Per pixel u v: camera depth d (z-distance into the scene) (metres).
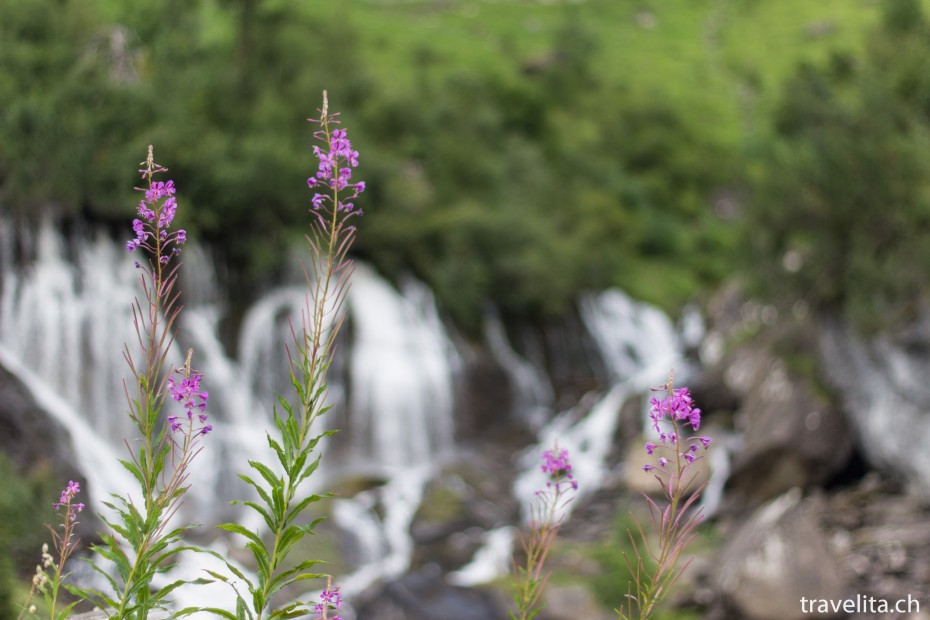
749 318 29.02
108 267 21.27
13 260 19.55
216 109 26.86
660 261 43.88
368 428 25.17
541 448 26.22
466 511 21.66
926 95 19.62
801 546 15.67
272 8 32.16
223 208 24.05
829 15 79.19
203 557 15.33
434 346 27.69
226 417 22.44
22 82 20.77
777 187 21.48
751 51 77.94
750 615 15.20
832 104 21.03
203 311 23.30
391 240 28.80
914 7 21.56
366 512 20.91
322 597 3.14
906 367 18.41
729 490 20.64
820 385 21.58
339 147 3.07
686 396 3.07
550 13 91.12
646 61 78.44
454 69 56.28
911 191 18.94
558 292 32.16
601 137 54.06
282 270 25.62
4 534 9.11
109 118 21.66
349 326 25.89
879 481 19.95
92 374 20.06
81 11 22.91
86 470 14.66
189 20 26.36
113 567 9.05
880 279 18.47
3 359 17.19
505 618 17.14
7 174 19.73
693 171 54.78
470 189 36.56
